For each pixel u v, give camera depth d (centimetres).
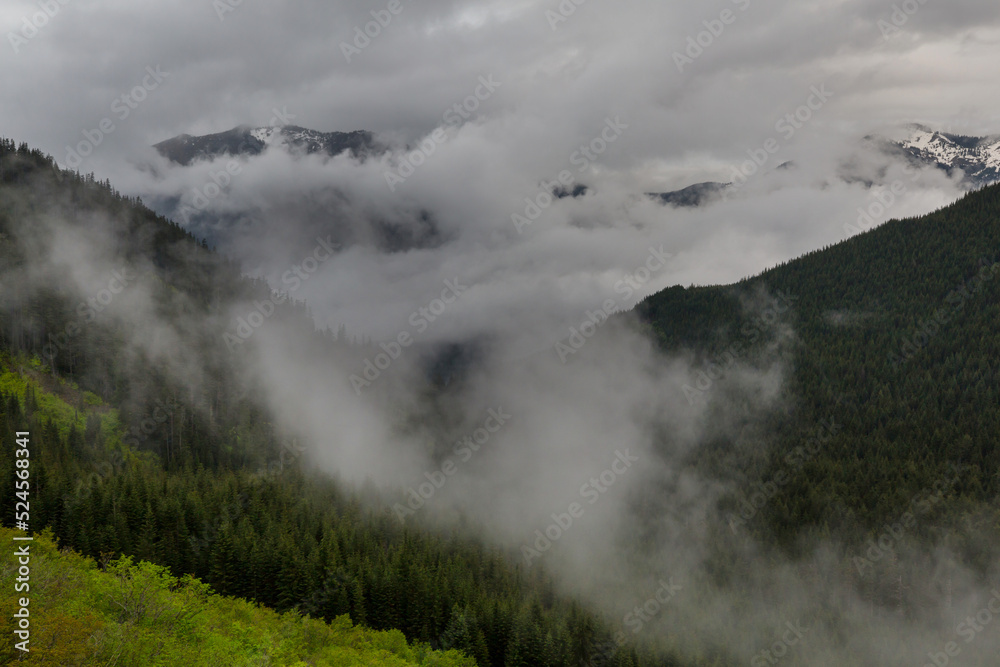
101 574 7550
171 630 6850
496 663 12456
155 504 12925
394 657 9731
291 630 9531
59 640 5284
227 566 11888
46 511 11569
